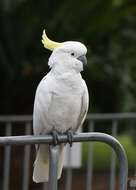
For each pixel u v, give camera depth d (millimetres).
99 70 13258
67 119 7152
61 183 12453
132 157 13641
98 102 13969
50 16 12602
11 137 5418
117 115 9789
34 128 7297
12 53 12672
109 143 5816
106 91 13836
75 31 12648
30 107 13039
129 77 13484
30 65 12797
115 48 13422
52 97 6992
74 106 7090
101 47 13305
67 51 6906
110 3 12656
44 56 12727
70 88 6992
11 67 12727
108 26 12875
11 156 12242
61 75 6953
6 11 12555
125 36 13484
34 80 12852
